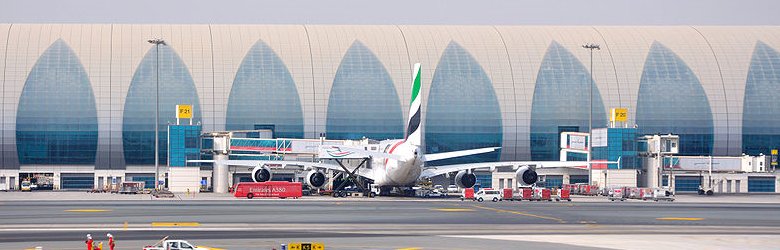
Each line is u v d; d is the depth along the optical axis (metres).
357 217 157.25
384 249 110.44
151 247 103.75
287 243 115.88
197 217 155.75
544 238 123.56
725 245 116.94
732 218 162.38
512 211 175.75
